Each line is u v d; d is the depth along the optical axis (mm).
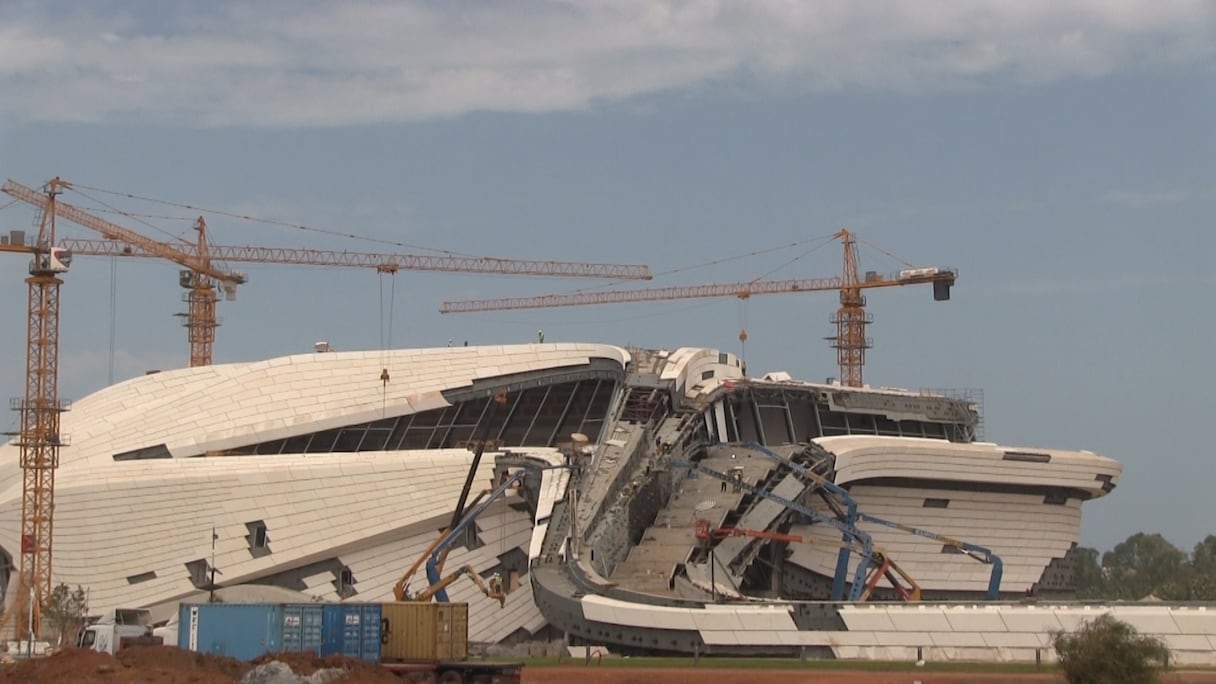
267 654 146625
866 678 156750
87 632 183000
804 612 192250
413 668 150125
